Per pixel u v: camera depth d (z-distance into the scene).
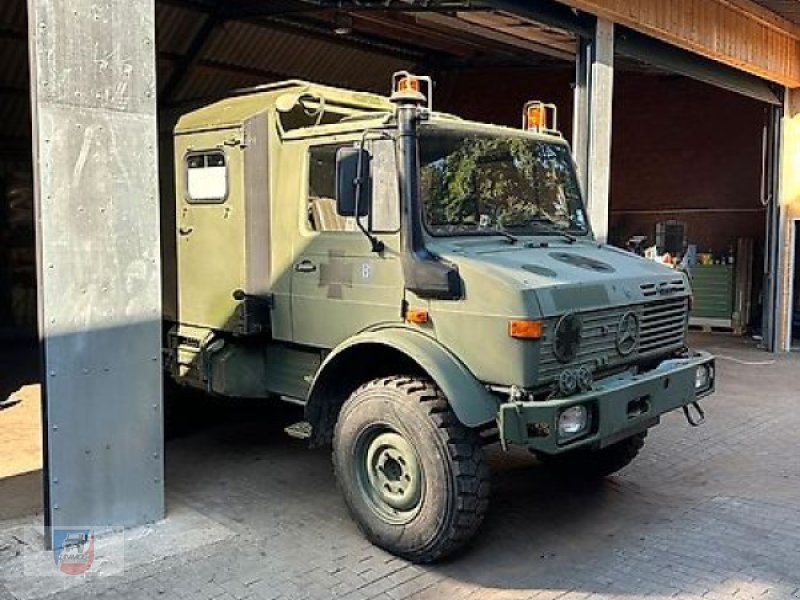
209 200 5.38
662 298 4.62
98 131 4.11
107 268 4.18
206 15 9.87
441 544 3.96
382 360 4.56
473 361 3.97
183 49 10.38
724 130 13.41
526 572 4.04
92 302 4.15
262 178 4.96
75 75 4.01
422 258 4.12
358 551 4.22
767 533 4.55
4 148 11.04
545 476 5.49
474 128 4.62
